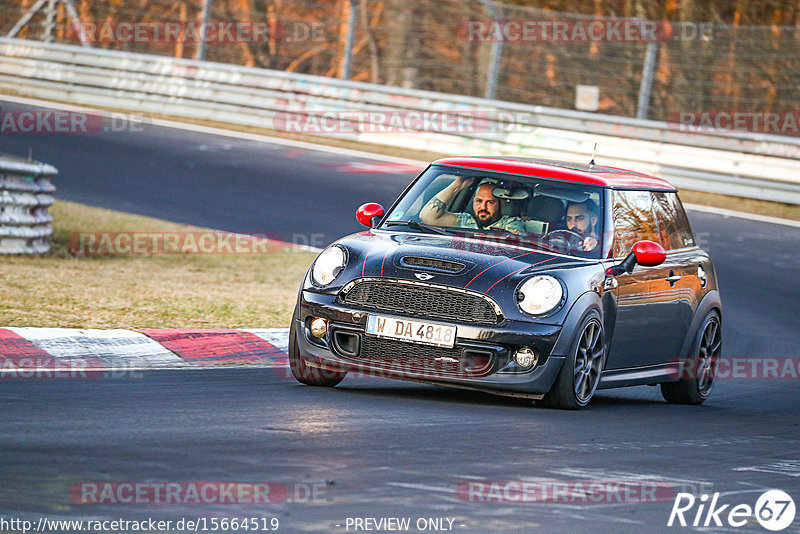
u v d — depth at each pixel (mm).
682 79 114188
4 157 44625
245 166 68625
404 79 115062
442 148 78000
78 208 55375
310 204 60969
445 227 26766
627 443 21453
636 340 27516
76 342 27906
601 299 25578
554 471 18047
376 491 15609
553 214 26766
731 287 50594
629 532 14680
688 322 29844
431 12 116500
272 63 127188
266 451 17672
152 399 22016
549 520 14852
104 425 18859
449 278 24188
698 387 30250
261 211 58781
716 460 20594
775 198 70875
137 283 40594
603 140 74812
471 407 24188
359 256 25109
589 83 114750
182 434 18562
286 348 31641
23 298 34000
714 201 70375
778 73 112000
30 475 15023
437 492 15852
